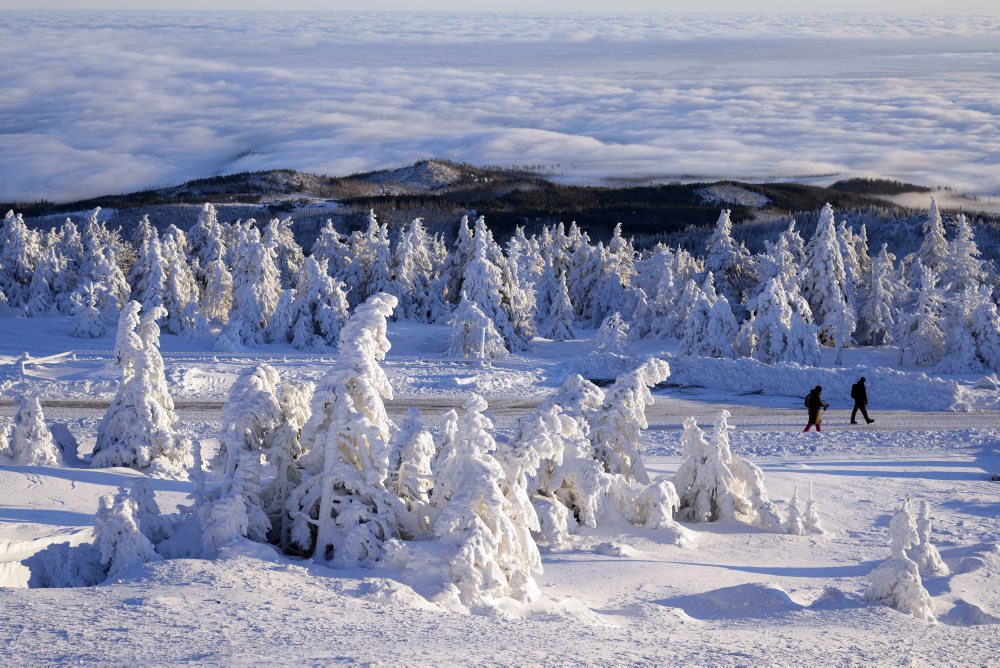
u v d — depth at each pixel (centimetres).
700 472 1794
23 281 7150
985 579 1300
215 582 952
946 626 1029
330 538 1167
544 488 1612
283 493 1293
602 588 1229
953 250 6606
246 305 5522
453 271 7194
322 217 18188
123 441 2019
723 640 865
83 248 7544
